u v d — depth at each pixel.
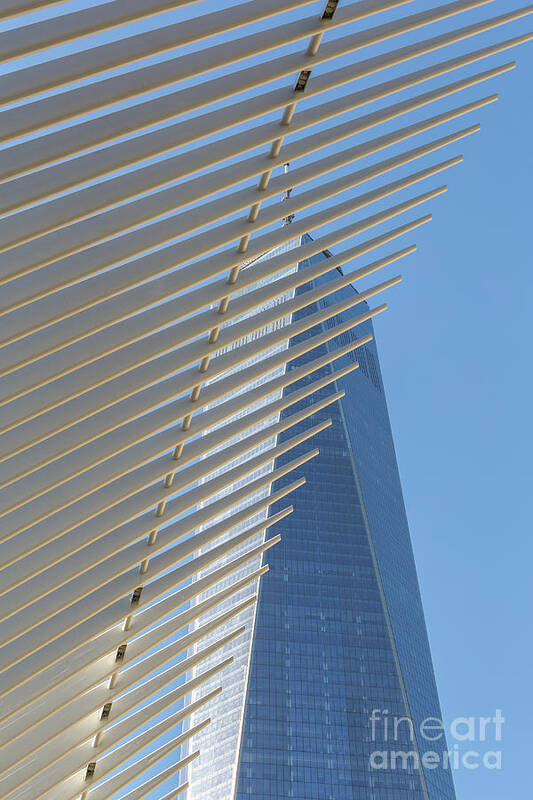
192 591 26.45
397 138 20.61
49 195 14.79
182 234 17.77
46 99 14.04
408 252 24.72
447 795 129.12
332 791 121.19
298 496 151.75
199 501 24.31
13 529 18.67
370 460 163.88
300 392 25.94
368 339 26.77
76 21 12.95
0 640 20.05
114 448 20.27
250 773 120.88
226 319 20.81
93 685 23.92
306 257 21.98
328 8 15.34
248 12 14.62
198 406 22.02
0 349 16.64
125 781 27.94
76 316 17.56
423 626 149.00
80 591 21.77
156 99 15.42
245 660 132.62
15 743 22.81
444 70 19.44
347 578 143.00
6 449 17.61
